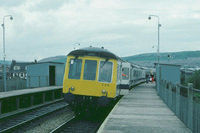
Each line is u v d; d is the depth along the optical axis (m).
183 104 9.42
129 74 24.42
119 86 14.78
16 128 10.56
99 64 12.49
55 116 14.07
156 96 20.89
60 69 33.81
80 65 12.62
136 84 36.19
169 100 13.68
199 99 6.91
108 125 8.92
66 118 13.62
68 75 12.66
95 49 12.73
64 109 16.42
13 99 15.05
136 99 18.33
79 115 13.60
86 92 12.39
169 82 13.94
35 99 17.67
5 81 27.14
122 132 7.85
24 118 13.01
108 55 12.64
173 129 8.29
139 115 11.17
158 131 7.99
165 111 12.47
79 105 13.15
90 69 12.54
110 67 12.59
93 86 12.37
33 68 31.77
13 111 14.59
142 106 14.36
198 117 6.93
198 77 30.45
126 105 14.80
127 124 9.11
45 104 17.50
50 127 11.31
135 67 33.19
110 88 12.40
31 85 31.41
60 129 10.45
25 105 16.03
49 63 30.64
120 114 11.43
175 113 11.40
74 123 11.97
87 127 11.20
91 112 14.76
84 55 12.62
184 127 8.61
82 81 12.43
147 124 9.13
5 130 9.75
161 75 28.34
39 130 10.66
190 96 8.13
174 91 11.89
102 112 14.91
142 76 47.97
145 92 25.11
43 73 30.80
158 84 21.86
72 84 12.52
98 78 12.38
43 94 18.66
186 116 8.80
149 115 11.20
